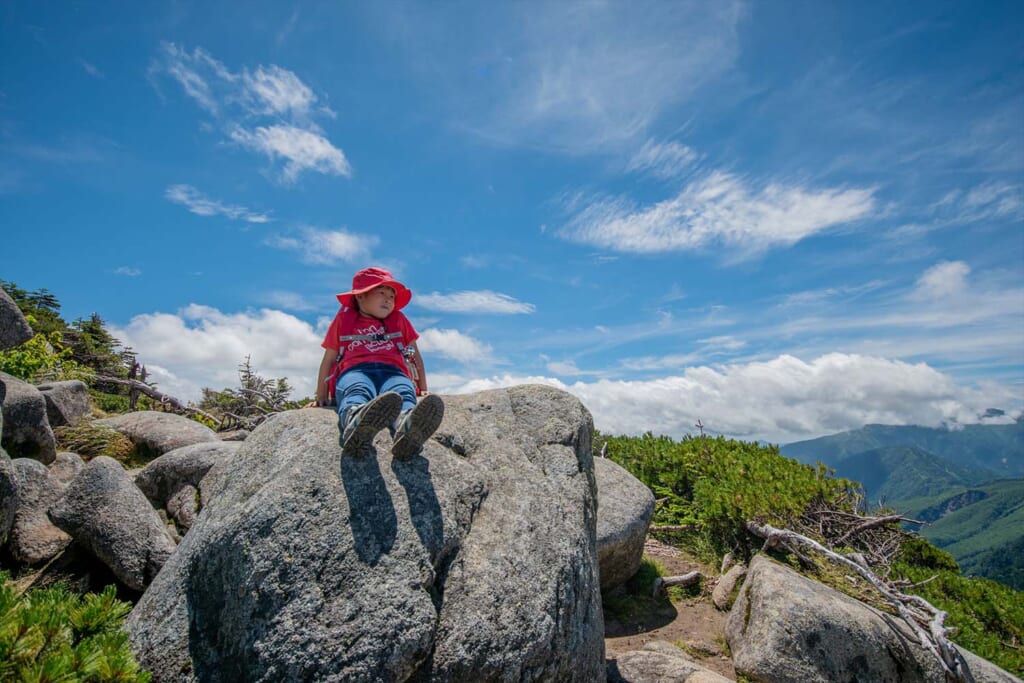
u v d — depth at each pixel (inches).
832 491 431.2
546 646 145.7
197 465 260.8
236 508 141.1
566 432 224.2
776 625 246.8
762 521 373.7
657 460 487.5
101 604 125.7
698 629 290.5
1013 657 326.0
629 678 215.5
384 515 139.9
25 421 270.8
